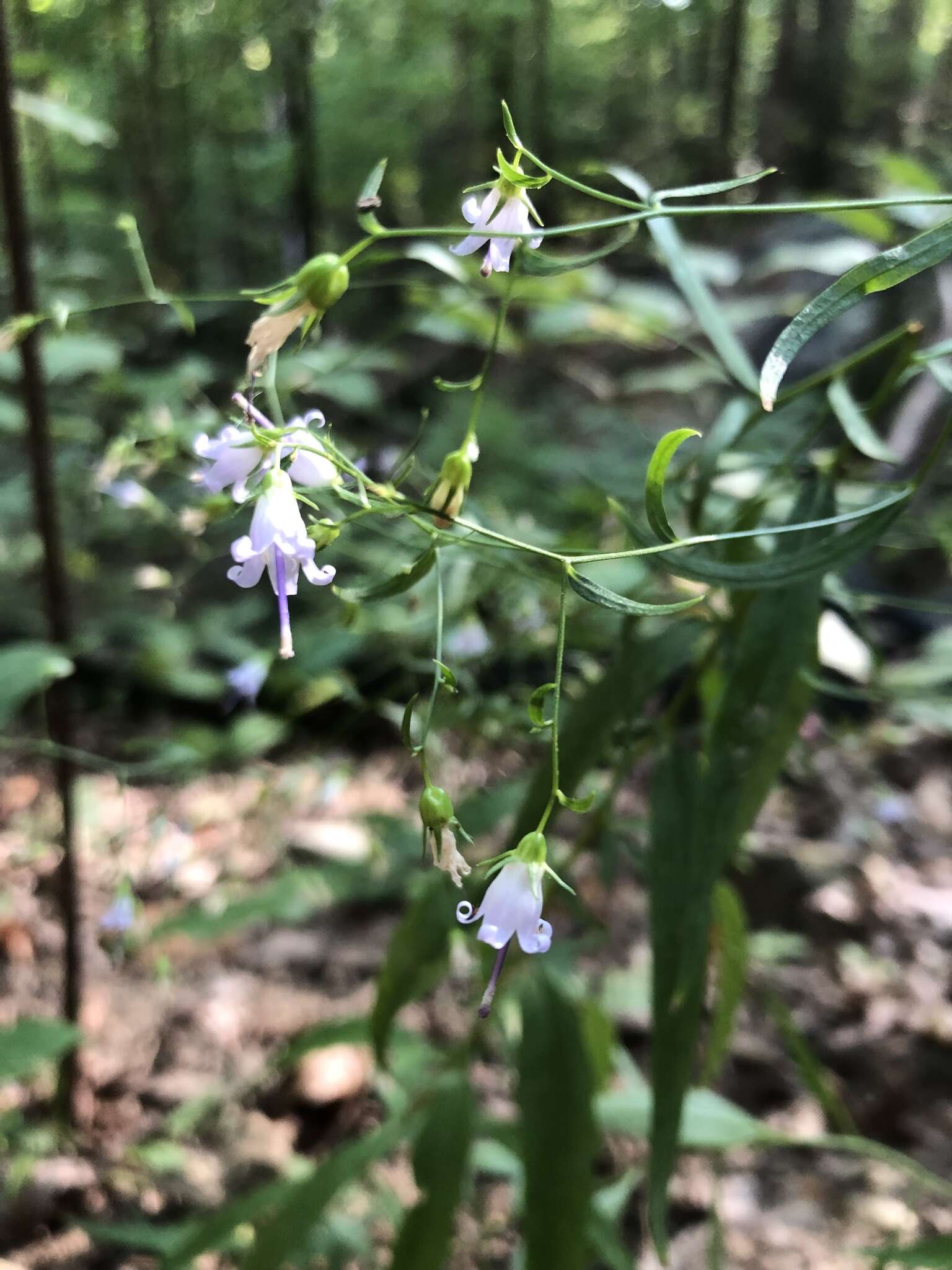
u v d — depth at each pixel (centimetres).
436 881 12
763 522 12
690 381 26
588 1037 14
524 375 45
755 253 50
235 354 39
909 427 25
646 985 18
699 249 25
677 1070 10
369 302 51
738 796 10
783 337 7
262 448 7
